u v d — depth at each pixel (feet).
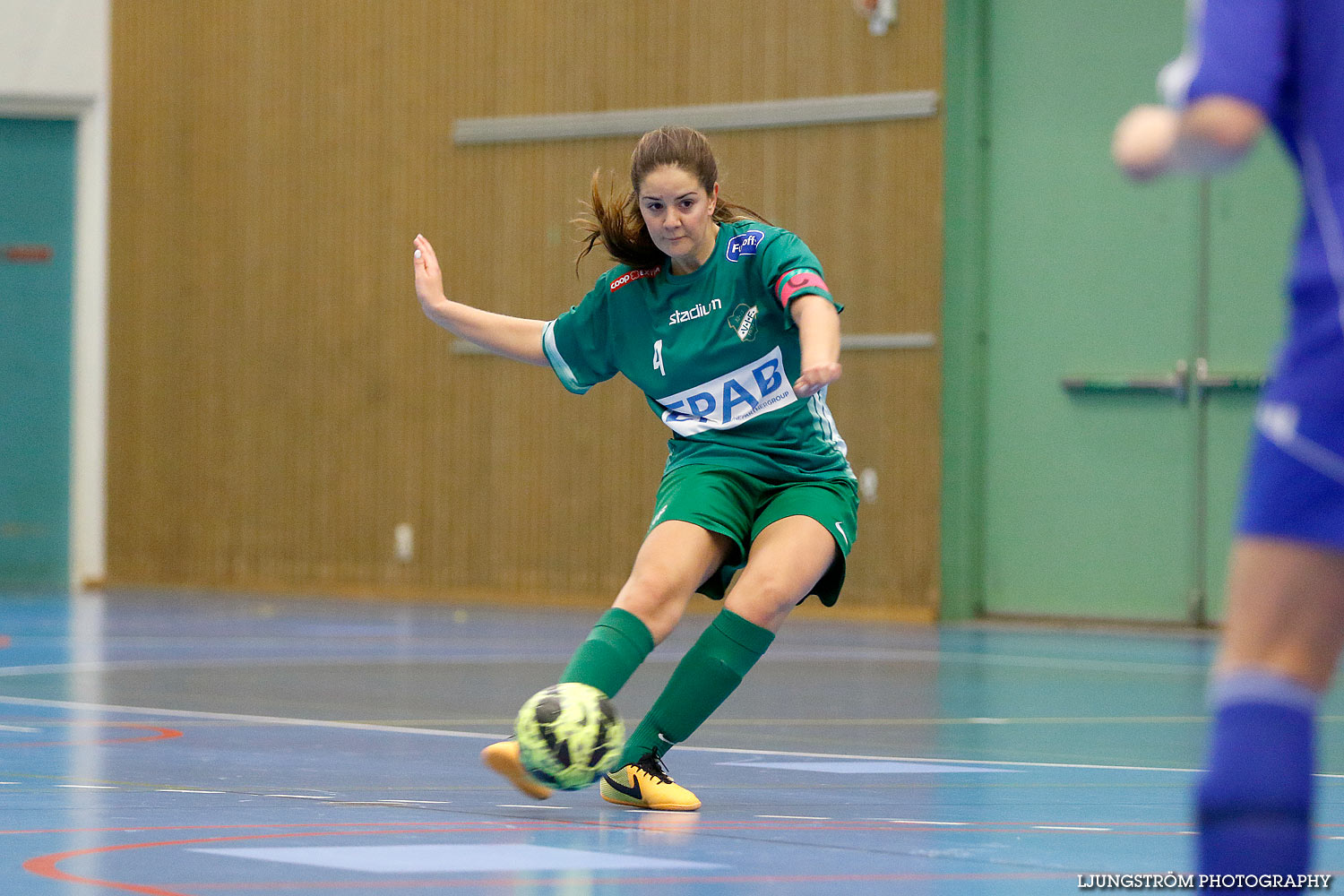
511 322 38.78
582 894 23.91
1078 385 132.46
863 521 136.98
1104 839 30.37
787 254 35.37
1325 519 15.33
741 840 29.86
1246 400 127.75
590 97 147.74
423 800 35.78
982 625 131.54
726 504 35.60
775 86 139.64
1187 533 129.49
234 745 47.47
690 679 34.94
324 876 25.22
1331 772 43.16
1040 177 133.90
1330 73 15.78
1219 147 14.51
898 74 135.23
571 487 149.38
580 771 32.12
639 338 37.35
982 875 25.91
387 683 72.64
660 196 35.17
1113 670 86.07
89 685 69.51
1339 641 16.02
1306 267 15.69
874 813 34.32
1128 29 131.34
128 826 30.99
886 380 135.85
